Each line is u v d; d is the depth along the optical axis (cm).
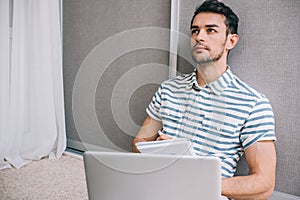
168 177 77
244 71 176
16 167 245
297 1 157
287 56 162
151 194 80
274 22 164
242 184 126
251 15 171
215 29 150
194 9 189
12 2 250
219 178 75
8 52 244
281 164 168
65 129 282
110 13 243
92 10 257
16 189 205
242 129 141
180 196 79
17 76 251
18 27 249
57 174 235
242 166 175
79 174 236
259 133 136
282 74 164
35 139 269
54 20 261
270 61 167
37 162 261
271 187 130
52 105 267
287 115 164
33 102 266
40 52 262
